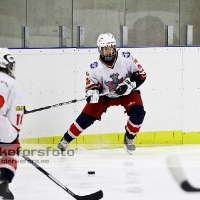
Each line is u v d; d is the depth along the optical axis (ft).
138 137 68.18
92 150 65.67
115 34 75.61
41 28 72.90
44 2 72.79
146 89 67.97
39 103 65.46
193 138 69.77
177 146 68.08
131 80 62.34
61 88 66.03
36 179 49.29
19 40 72.08
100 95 61.31
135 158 60.39
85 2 74.28
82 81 66.64
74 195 40.50
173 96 68.74
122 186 46.98
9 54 39.86
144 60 67.77
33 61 65.00
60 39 73.36
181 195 43.62
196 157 60.95
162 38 76.89
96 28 74.90
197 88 69.31
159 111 68.49
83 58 66.49
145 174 51.80
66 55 65.98
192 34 76.18
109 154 63.00
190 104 69.26
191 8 77.10
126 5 75.66
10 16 71.72
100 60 61.57
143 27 76.33
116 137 67.56
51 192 44.60
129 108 62.69
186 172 52.60
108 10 75.10
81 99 61.16
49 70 65.51
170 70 68.49
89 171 52.21
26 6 72.13
